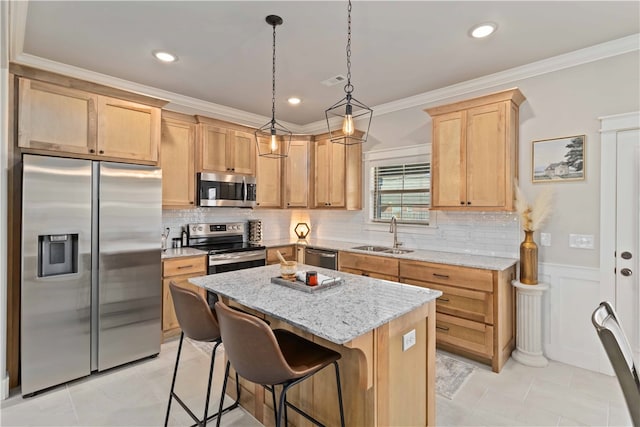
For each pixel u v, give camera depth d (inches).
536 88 115.3
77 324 98.3
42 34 96.5
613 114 100.8
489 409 84.9
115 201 104.9
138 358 110.8
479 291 107.3
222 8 84.0
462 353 115.4
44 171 91.4
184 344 126.3
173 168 139.6
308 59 112.5
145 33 96.1
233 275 92.4
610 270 101.7
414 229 150.3
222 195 154.0
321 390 69.6
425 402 71.4
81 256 98.3
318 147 178.5
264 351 50.7
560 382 97.7
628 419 80.4
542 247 114.3
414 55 109.1
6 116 90.1
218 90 142.0
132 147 112.5
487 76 125.1
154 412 84.4
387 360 60.0
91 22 90.3
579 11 84.4
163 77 128.1
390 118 159.2
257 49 105.5
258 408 82.6
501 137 112.0
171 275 127.3
